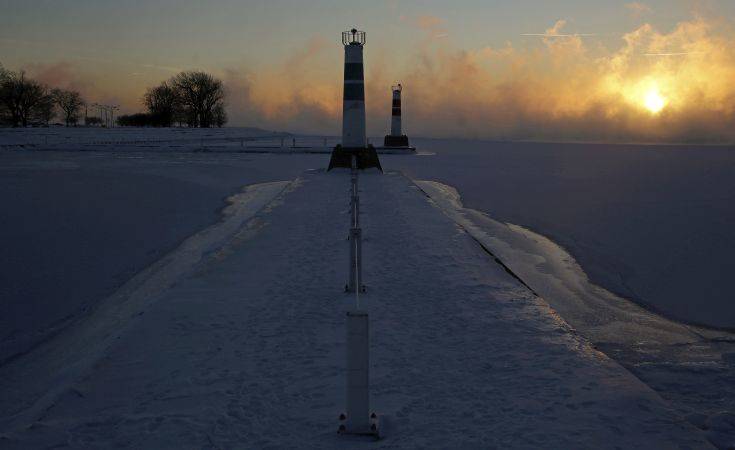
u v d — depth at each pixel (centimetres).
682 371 759
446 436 522
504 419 554
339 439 518
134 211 2298
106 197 2653
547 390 619
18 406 721
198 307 930
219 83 13350
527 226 2116
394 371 679
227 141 10594
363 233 1572
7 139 7900
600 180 4316
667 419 552
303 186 2833
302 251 1352
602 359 711
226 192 2956
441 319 874
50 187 2994
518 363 700
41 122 12169
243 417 564
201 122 13338
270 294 1004
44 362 877
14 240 1736
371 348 755
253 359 719
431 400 600
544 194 3250
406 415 566
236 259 1273
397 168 5169
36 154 6116
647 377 738
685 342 927
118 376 673
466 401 596
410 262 1247
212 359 720
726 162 7350
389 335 805
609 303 1170
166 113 13112
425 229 1641
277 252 1344
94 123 14250
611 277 1393
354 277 1018
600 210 2591
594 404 584
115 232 1883
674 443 509
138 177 3556
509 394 611
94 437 529
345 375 667
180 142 9219
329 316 888
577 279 1359
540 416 559
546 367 686
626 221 2273
